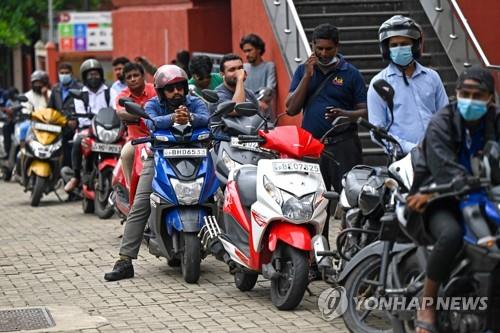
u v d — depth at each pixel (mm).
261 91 13344
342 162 10016
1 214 15445
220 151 10398
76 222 14328
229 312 8719
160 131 9859
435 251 6523
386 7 17656
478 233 6410
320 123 10062
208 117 10070
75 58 29281
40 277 10375
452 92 14859
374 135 7887
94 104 15781
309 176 8750
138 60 15852
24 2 32250
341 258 8094
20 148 17859
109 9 34969
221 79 12297
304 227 8617
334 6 17625
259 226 8688
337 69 10125
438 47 15453
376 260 7496
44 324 8352
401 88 8617
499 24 17328
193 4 21984
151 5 23172
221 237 9375
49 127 16250
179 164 9836
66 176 16219
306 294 9289
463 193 6469
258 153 10258
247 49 15461
